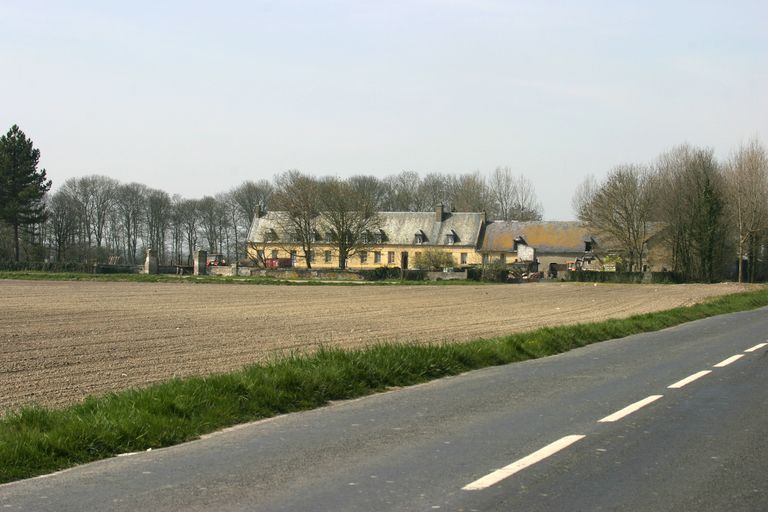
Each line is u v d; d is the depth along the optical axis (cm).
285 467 780
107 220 13250
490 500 661
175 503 662
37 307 3459
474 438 903
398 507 642
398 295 5022
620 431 938
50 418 976
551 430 945
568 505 648
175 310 3378
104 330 2442
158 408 1017
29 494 701
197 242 14050
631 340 2166
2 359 1741
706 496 676
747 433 927
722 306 3672
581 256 10881
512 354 1736
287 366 1308
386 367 1389
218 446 888
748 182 8300
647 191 8944
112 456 859
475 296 5044
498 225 11556
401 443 883
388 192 14150
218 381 1170
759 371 1466
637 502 658
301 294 4969
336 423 1013
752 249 8612
